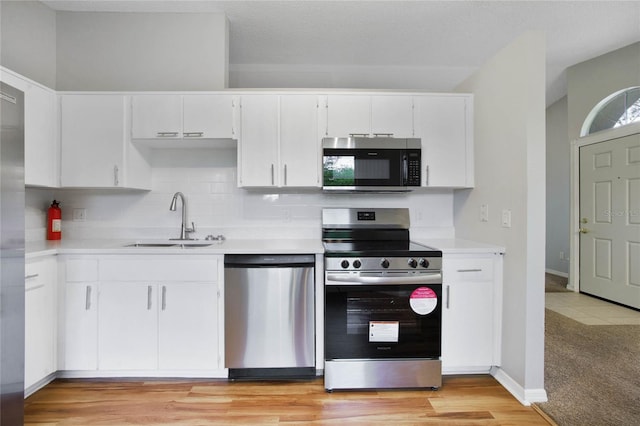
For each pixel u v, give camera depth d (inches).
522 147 74.4
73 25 101.7
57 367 79.6
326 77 132.8
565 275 193.3
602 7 100.1
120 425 65.1
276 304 80.2
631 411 69.4
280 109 92.7
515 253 76.9
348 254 77.5
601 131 148.0
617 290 143.3
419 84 134.7
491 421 66.5
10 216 58.2
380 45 117.4
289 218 105.4
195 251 80.0
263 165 92.4
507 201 79.9
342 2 95.4
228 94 91.6
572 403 72.2
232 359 80.0
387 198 106.9
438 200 107.7
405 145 92.3
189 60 102.3
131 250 79.9
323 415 68.6
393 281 77.6
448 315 81.0
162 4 98.0
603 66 141.2
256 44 116.3
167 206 103.8
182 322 80.6
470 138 95.7
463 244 89.1
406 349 78.3
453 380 82.5
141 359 80.3
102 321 80.1
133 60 102.2
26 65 92.2
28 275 71.9
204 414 68.7
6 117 57.1
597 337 108.3
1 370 56.9
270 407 71.2
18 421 60.2
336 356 77.9
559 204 197.2
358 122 93.7
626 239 139.5
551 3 97.7
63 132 89.4
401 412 69.6
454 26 107.3
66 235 102.3
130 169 92.0
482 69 91.3
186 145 99.2
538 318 72.9
